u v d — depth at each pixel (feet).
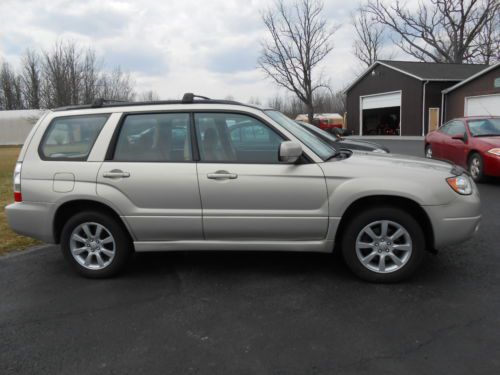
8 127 149.89
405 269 12.78
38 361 9.39
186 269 14.85
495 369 8.54
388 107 97.91
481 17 114.52
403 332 10.10
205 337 10.18
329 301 11.92
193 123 13.44
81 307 12.09
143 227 13.47
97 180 13.51
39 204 13.91
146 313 11.57
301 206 12.81
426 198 12.27
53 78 95.40
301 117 123.44
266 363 9.01
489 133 32.01
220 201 13.01
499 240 16.93
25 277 14.66
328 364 8.91
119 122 13.76
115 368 9.01
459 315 10.85
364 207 13.00
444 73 89.81
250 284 13.34
